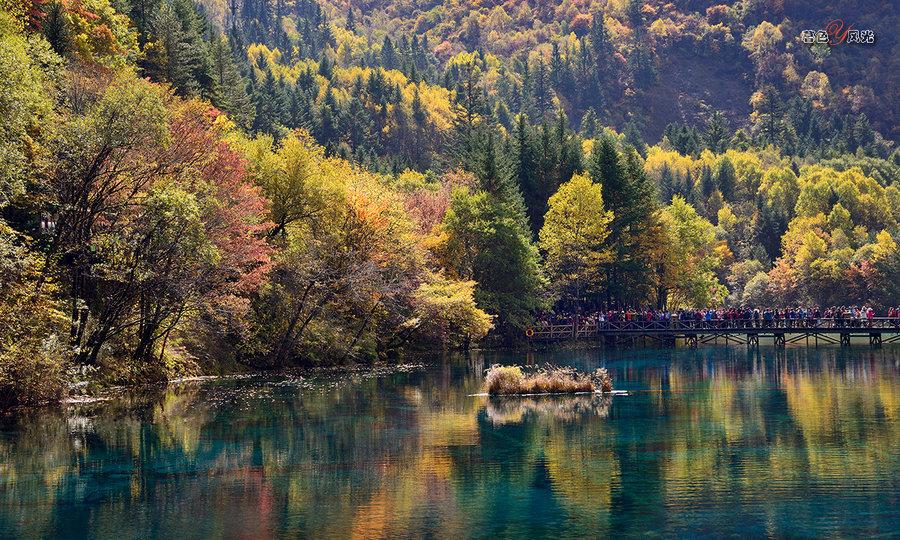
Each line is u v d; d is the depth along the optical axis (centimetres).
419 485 2309
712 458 2575
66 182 3844
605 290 9175
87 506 2139
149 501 2177
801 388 4238
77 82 4472
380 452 2717
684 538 1853
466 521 1986
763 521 1958
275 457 2658
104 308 4278
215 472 2470
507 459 2598
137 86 3972
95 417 3400
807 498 2131
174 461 2608
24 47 4203
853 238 16100
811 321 7969
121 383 4306
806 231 16175
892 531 1880
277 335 5547
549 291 8800
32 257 3534
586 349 7681
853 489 2206
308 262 5534
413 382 4734
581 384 4166
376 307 6259
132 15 9031
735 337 8819
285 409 3622
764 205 18975
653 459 2572
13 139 3572
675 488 2242
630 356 6712
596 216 8731
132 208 4050
